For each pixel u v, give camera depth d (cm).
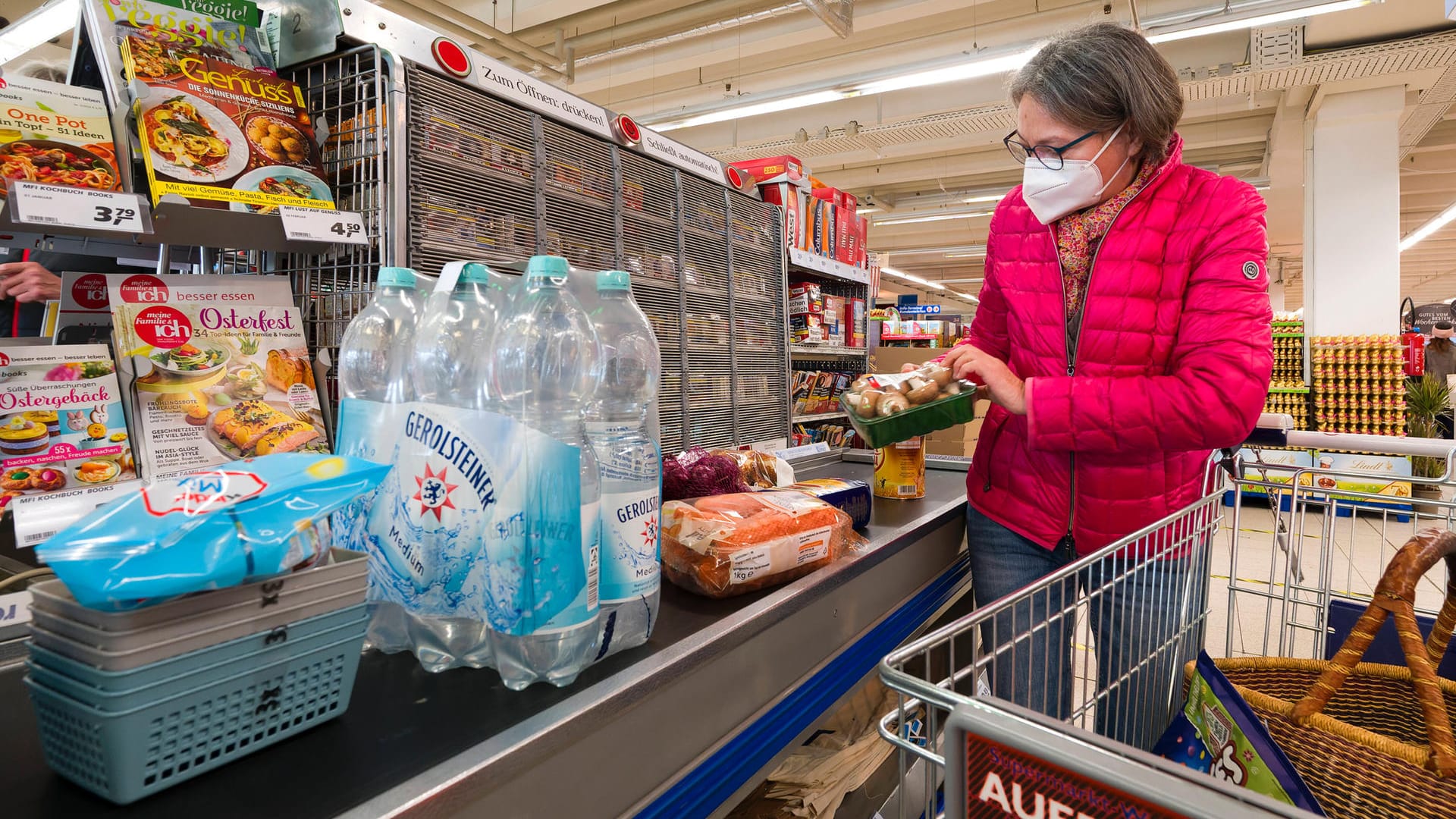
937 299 2566
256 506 62
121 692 56
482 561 78
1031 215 143
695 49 824
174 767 60
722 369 246
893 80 682
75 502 104
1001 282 150
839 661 127
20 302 165
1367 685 123
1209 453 143
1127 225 130
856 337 373
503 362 84
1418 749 88
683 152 232
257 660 64
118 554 55
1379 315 824
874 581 140
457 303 89
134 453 111
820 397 368
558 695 78
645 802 84
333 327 141
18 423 102
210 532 59
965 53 649
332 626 70
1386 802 88
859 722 182
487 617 77
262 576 64
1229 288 123
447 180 145
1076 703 150
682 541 113
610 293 94
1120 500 134
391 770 63
